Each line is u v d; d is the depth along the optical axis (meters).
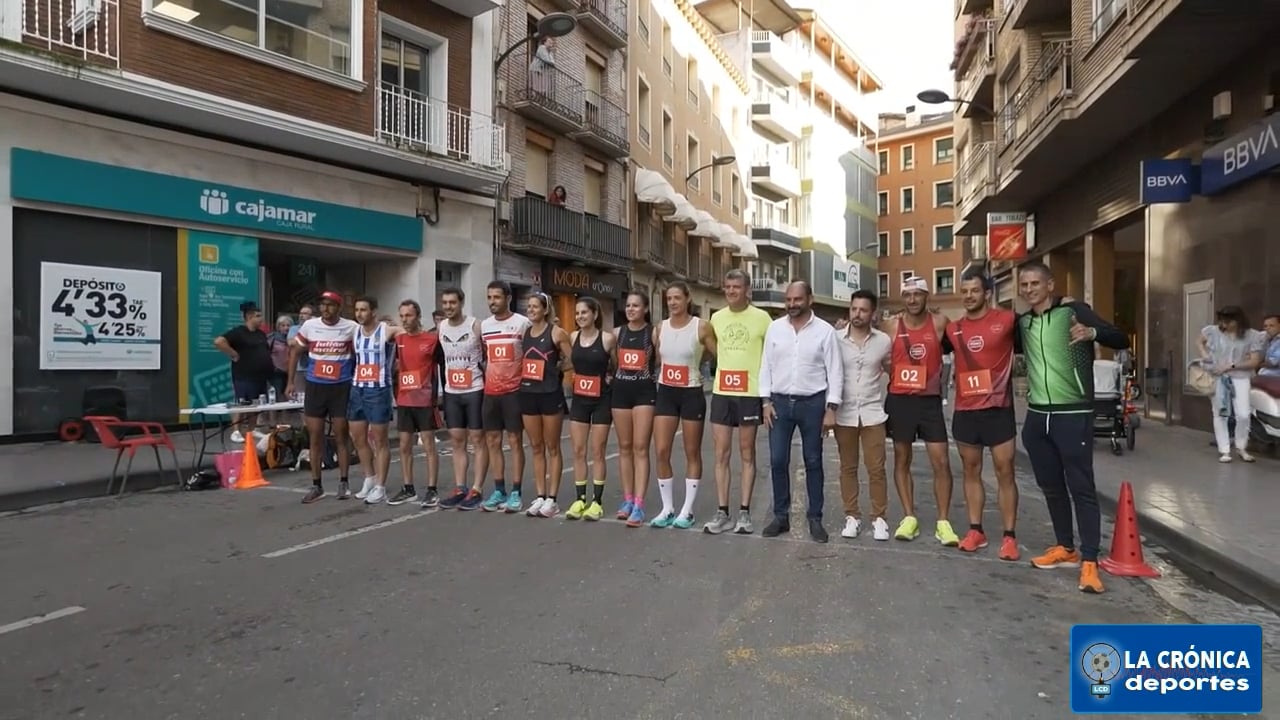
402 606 4.81
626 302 6.93
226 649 4.17
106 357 11.56
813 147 48.00
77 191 11.07
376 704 3.53
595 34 23.27
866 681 3.75
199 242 12.66
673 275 30.11
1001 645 4.21
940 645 4.20
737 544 6.29
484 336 7.47
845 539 6.47
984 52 21.62
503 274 19.11
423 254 16.58
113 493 8.52
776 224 46.31
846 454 6.57
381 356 7.91
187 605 4.86
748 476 6.66
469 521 7.14
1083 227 17.34
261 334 11.41
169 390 12.32
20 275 10.75
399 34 15.93
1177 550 6.10
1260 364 9.45
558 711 3.45
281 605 4.85
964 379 6.02
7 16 9.94
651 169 28.22
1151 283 13.87
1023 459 11.16
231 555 6.00
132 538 6.55
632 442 7.05
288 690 3.68
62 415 11.14
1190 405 12.61
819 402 6.44
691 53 33.25
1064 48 13.92
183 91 11.44
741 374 6.60
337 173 14.79
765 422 6.75
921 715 3.42
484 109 17.66
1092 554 5.17
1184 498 7.39
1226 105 11.30
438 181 16.67
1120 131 14.50
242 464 9.11
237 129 12.66
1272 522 6.43
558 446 7.40
